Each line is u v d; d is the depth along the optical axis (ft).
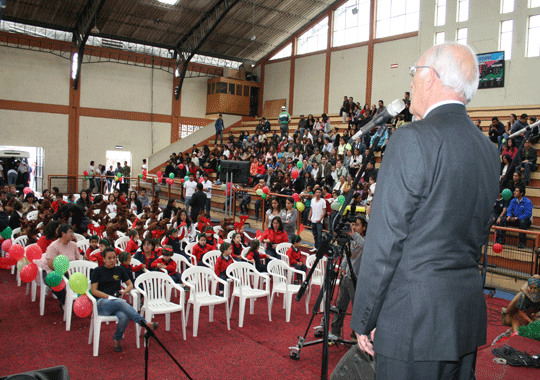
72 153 75.77
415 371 4.49
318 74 78.43
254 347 17.57
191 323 20.39
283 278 22.77
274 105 86.53
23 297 23.24
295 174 41.88
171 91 84.94
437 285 4.39
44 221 28.81
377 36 70.03
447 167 4.42
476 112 54.08
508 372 9.78
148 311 18.15
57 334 18.33
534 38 52.03
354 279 12.59
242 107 88.89
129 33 74.08
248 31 78.69
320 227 34.37
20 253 17.17
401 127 4.83
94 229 30.81
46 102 73.10
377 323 4.73
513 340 11.99
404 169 4.48
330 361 16.30
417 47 63.82
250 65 91.35
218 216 52.95
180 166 65.62
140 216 38.68
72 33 73.26
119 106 79.56
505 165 36.32
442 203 4.40
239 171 40.96
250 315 21.75
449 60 4.98
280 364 16.01
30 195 40.16
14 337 17.81
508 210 31.81
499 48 54.44
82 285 14.58
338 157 47.65
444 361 4.50
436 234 4.42
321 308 21.34
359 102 71.77
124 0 64.39
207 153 70.69
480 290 4.73
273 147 60.29
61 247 21.42
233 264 21.54
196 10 68.49
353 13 72.59
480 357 10.66
